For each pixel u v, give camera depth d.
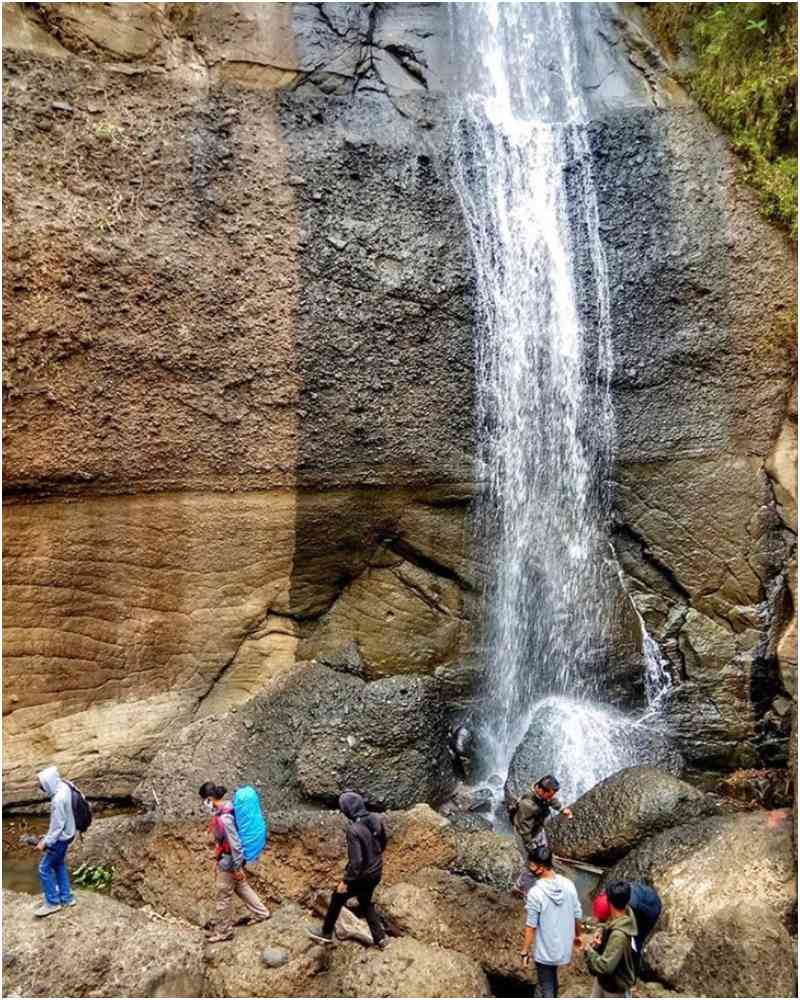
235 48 8.79
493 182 9.34
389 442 8.85
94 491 7.72
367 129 9.02
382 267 8.72
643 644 9.55
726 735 9.12
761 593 9.31
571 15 10.33
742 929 5.45
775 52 8.94
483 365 9.20
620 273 9.23
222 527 8.39
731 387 9.22
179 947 5.32
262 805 7.36
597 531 9.60
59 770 7.64
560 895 4.89
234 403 8.19
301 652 9.04
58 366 7.31
